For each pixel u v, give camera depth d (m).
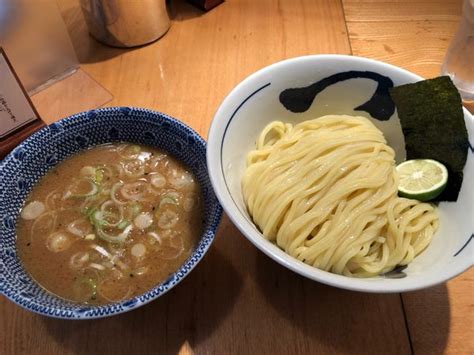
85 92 0.45
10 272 0.28
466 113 0.30
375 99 0.35
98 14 0.46
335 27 0.52
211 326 0.31
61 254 0.31
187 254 0.31
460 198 0.29
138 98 0.44
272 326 0.31
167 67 0.47
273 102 0.34
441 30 0.52
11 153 0.32
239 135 0.33
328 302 0.32
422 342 0.30
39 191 0.34
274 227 0.31
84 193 0.33
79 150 0.36
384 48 0.50
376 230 0.30
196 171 0.34
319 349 0.30
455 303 0.32
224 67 0.47
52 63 0.45
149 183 0.34
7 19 0.40
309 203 0.30
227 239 0.35
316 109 0.36
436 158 0.32
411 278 0.24
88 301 0.29
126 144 0.36
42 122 0.39
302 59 0.33
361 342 0.30
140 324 0.30
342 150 0.32
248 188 0.32
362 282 0.24
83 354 0.29
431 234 0.30
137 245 0.31
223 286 0.32
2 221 0.31
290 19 0.52
